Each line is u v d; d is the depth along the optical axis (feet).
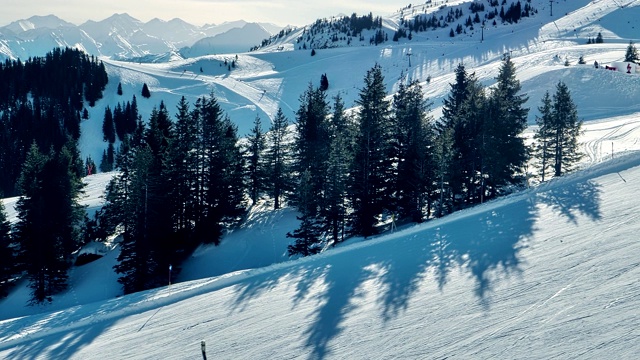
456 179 137.39
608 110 241.76
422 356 58.08
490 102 140.05
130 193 140.26
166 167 149.28
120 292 136.05
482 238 95.50
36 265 134.21
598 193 107.34
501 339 57.77
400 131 147.33
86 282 143.84
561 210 101.81
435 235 103.76
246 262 145.07
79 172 258.37
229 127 185.88
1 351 80.28
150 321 84.89
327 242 145.18
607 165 123.85
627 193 102.94
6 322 93.66
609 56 359.66
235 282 98.37
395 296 77.66
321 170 151.94
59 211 147.74
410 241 103.45
